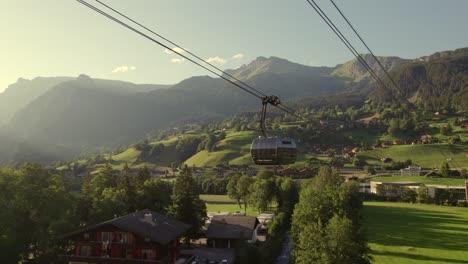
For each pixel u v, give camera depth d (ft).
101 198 333.62
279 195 512.22
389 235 353.92
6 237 222.89
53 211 261.44
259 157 99.25
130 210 354.33
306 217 229.66
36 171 276.62
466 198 609.01
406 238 339.77
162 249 242.17
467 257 273.95
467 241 324.80
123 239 237.66
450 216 465.88
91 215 297.94
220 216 385.09
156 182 390.01
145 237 233.76
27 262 246.27
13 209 232.53
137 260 228.43
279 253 299.58
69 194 303.07
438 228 385.29
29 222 246.06
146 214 260.62
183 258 289.53
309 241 190.29
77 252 241.55
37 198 251.80
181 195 344.90
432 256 278.26
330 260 179.01
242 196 562.66
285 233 363.35
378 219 444.55
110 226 239.09
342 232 180.96
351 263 180.45
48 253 238.27
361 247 188.75
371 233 363.97
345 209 227.40
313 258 187.11
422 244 316.19
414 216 467.11
